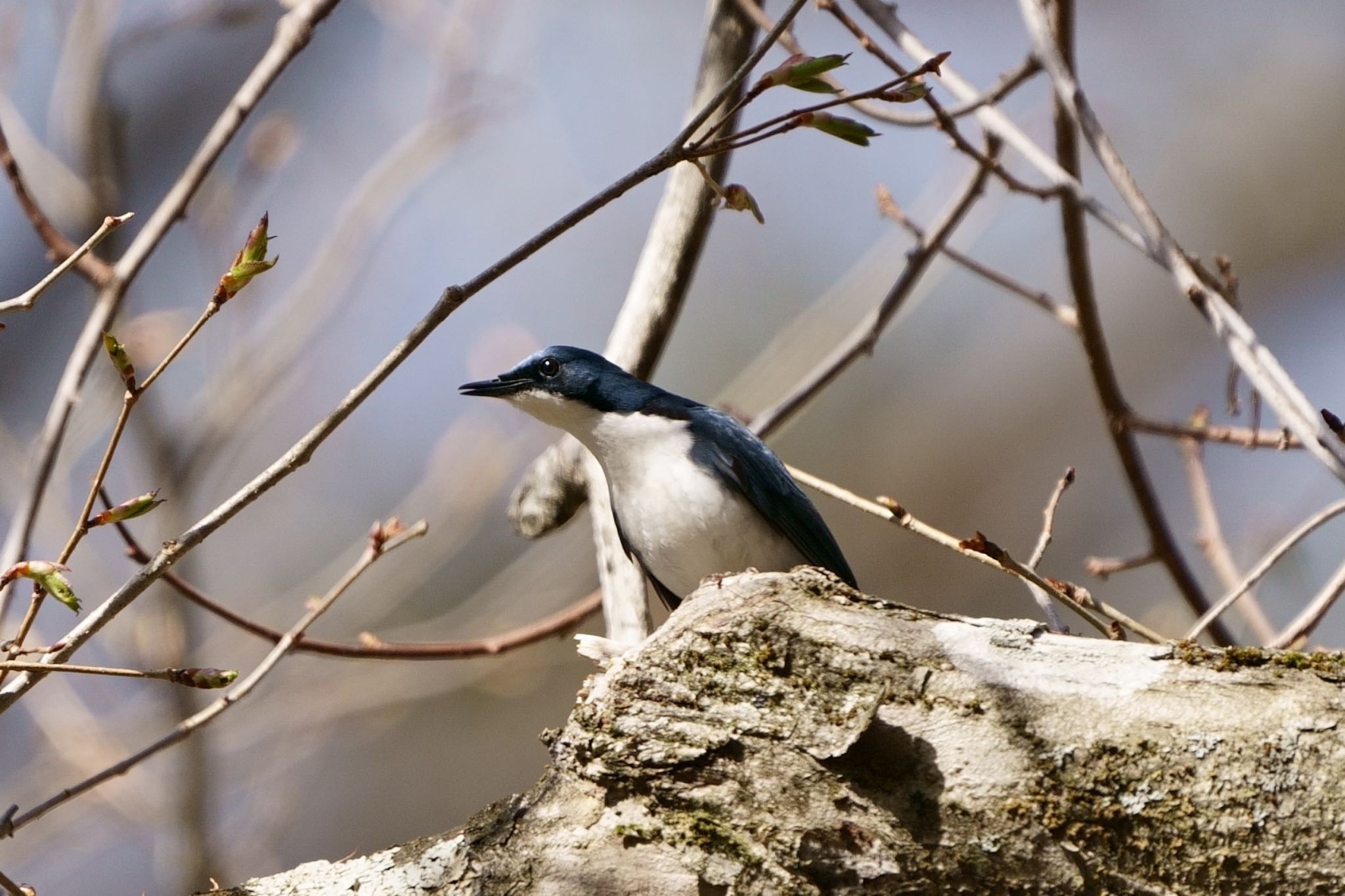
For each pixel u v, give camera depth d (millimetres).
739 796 5164
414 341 5578
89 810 14125
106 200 11844
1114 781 5020
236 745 14125
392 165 12984
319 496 16484
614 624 9102
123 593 5375
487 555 16391
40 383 15516
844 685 5246
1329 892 4828
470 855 5445
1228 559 9383
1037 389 17984
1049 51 7312
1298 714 5016
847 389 18172
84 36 11914
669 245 9484
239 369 12914
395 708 15219
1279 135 18078
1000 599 17297
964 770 5094
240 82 15891
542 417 8992
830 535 8945
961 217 9695
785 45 9195
